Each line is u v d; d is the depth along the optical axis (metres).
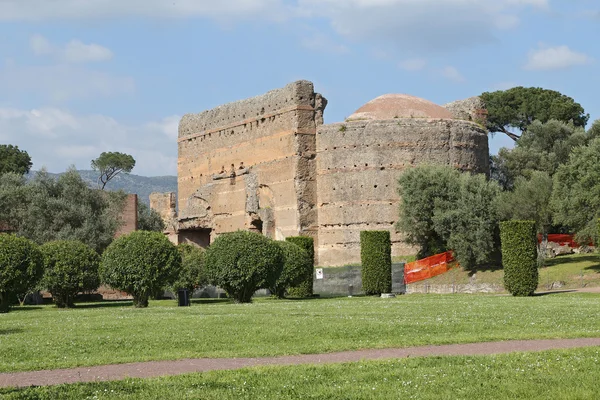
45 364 24.31
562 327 30.92
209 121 104.75
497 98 117.81
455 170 79.94
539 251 71.81
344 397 18.67
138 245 51.28
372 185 85.12
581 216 68.88
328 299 58.75
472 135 87.88
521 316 35.06
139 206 100.75
